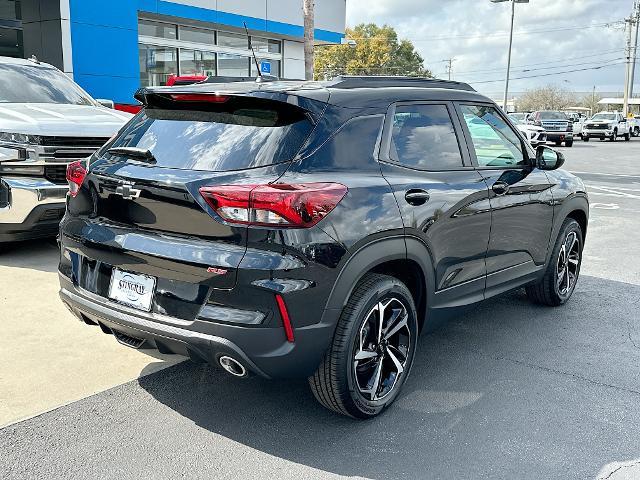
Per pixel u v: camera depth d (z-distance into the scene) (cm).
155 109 357
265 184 287
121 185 315
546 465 303
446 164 385
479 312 529
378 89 359
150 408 349
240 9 1816
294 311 288
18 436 316
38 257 646
